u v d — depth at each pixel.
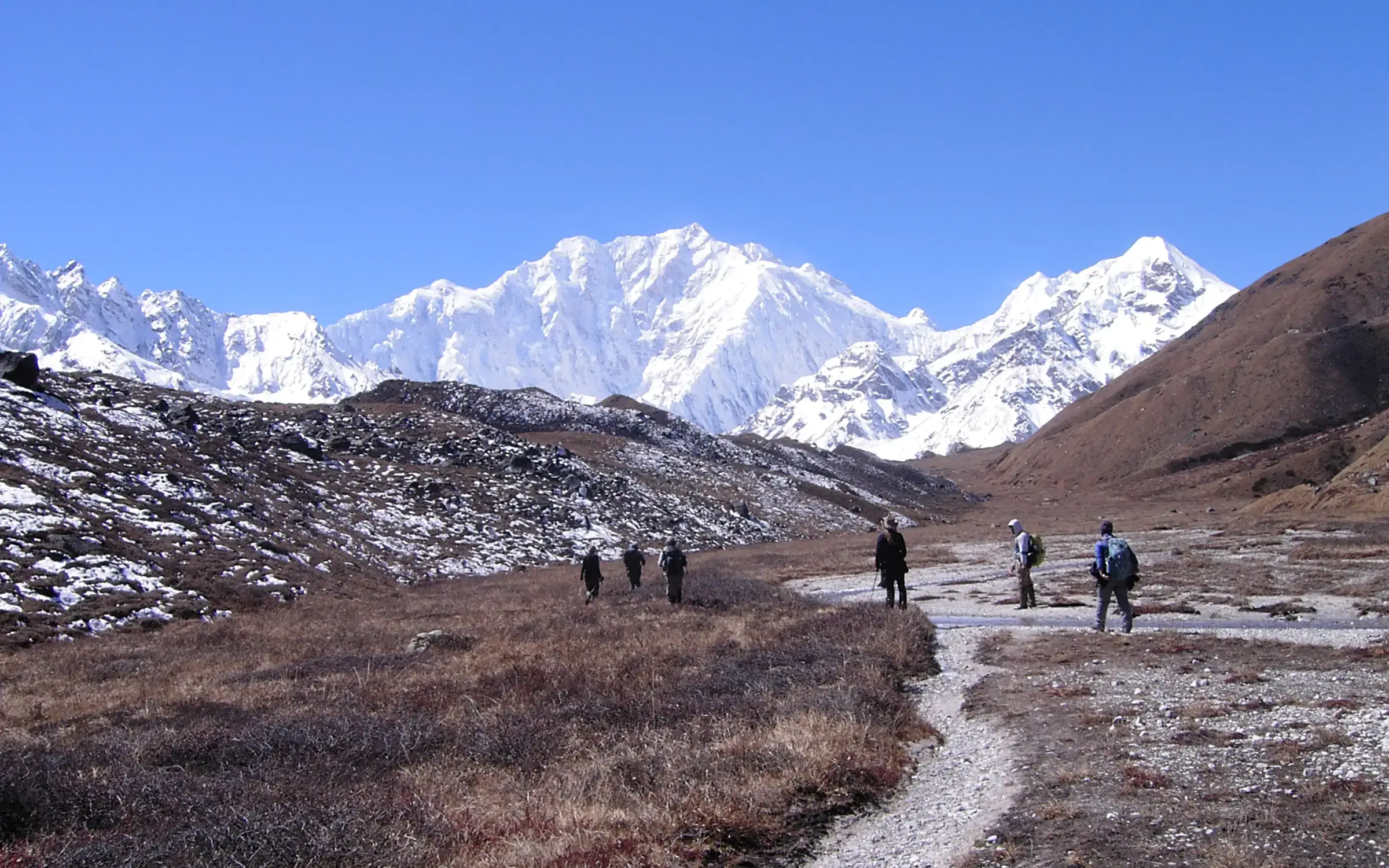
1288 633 18.05
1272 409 155.38
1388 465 63.91
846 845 8.60
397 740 11.90
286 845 7.92
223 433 59.91
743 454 123.94
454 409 109.75
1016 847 7.93
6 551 29.70
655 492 82.12
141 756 11.45
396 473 64.06
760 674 15.23
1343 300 182.50
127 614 27.97
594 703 13.65
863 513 112.62
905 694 14.71
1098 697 13.19
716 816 8.80
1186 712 11.78
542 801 9.61
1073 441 193.25
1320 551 34.50
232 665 19.89
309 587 36.91
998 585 33.31
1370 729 10.29
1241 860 7.11
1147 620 21.89
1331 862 7.02
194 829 8.22
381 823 8.68
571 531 63.78
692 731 11.96
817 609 25.20
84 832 8.80
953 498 163.38
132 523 37.09
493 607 30.80
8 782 9.43
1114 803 8.80
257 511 45.22
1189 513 93.44
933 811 9.27
